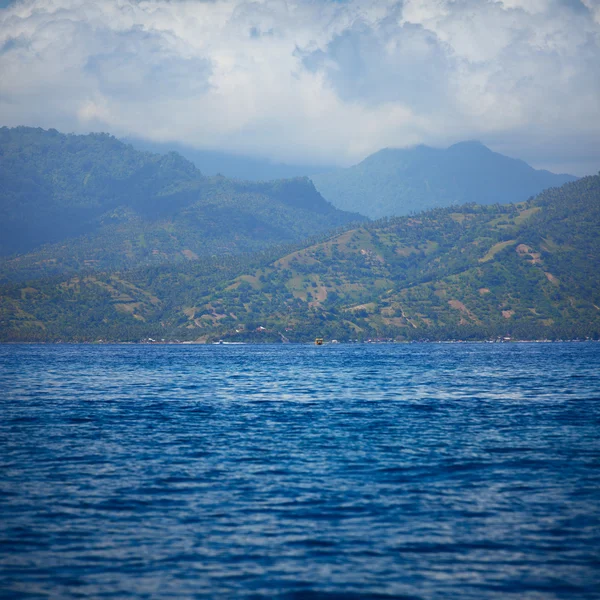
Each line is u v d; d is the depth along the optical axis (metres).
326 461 117.81
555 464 114.19
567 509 87.62
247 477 105.50
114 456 122.81
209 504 90.25
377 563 70.38
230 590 64.44
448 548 74.38
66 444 135.38
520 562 70.69
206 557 71.94
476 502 90.88
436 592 64.19
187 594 63.66
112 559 71.44
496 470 109.62
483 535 78.19
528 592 64.19
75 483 101.75
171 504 90.31
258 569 68.94
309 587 65.06
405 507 88.56
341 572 68.25
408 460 118.19
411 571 68.50
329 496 94.00
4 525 81.75
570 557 71.94
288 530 79.75
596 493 95.25
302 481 102.81
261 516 85.00
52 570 68.81
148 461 118.19
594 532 79.12
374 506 89.06
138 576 67.38
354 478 104.62
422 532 79.06
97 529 80.38
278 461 117.94
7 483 101.75
